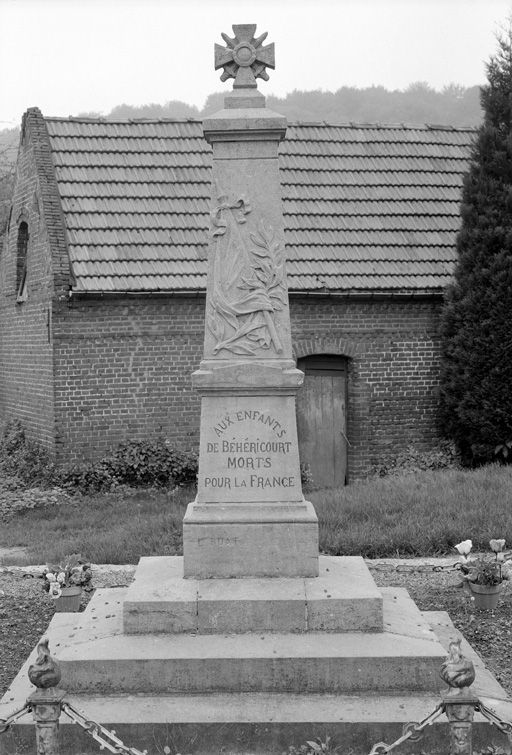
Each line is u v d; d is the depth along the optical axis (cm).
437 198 1775
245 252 709
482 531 1049
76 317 1538
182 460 1572
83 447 1558
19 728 580
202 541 695
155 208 1628
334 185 1758
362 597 656
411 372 1677
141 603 655
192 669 613
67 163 1650
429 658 613
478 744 577
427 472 1469
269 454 707
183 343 1585
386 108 4644
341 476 1683
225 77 718
